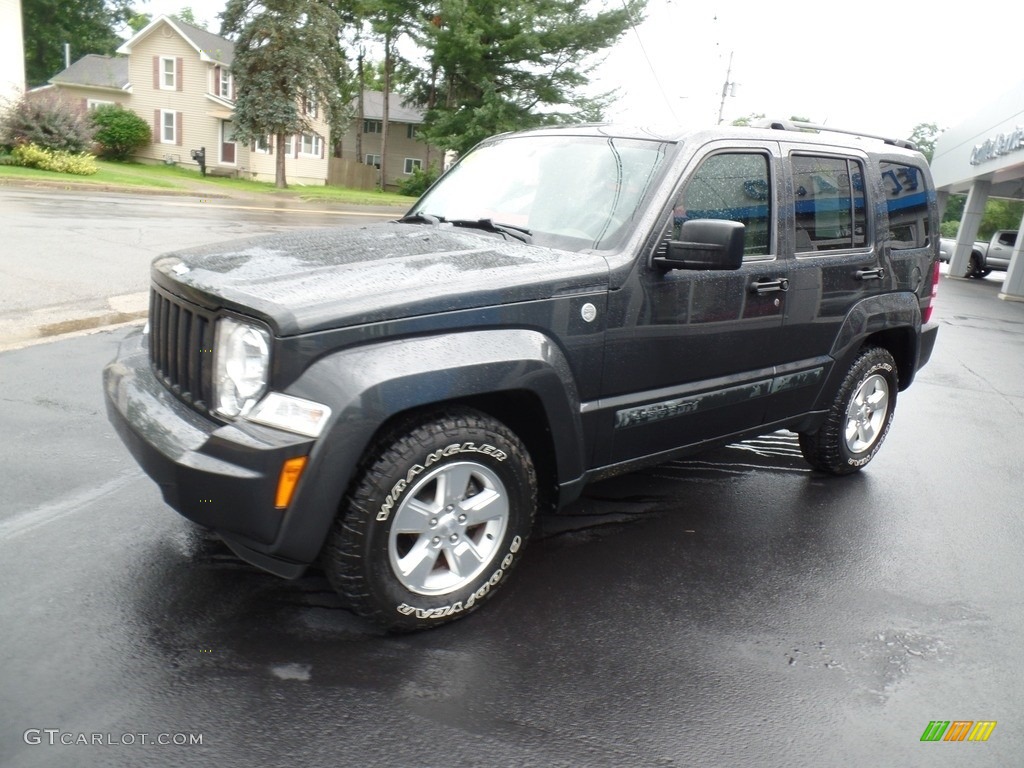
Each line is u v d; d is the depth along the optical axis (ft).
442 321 9.48
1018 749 8.79
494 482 10.24
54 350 20.95
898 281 16.30
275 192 110.32
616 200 11.82
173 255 11.03
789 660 10.16
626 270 11.07
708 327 12.34
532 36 118.62
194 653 9.27
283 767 7.68
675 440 12.78
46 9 193.06
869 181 15.46
